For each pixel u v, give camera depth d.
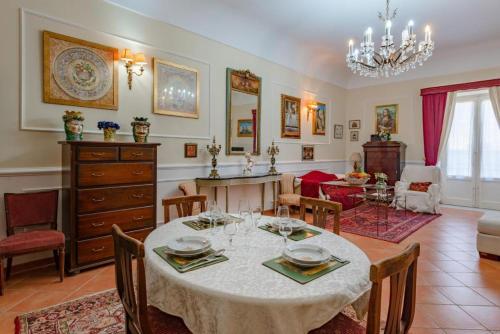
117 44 3.38
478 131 5.99
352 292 1.11
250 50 5.02
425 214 5.31
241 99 4.89
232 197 4.86
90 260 2.73
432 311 2.15
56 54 2.94
